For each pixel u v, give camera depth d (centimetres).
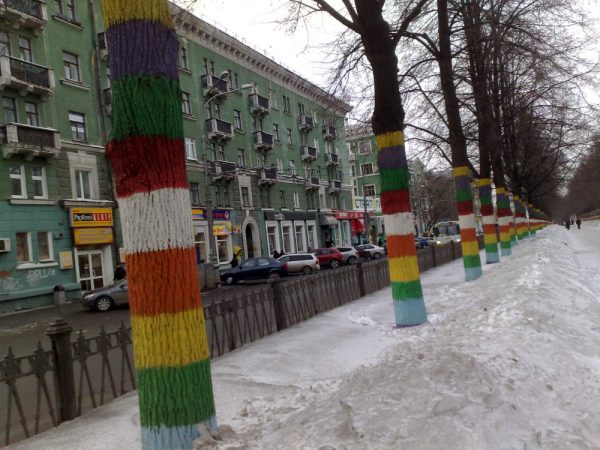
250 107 3897
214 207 3378
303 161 4625
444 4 1254
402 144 801
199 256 3162
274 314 865
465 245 1374
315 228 4725
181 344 326
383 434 279
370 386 352
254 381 543
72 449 391
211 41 3488
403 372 354
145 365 326
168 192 331
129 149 329
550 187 4309
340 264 3656
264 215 3953
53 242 2244
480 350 433
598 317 680
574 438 285
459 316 739
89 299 1848
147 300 325
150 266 326
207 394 338
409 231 797
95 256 2473
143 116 329
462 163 1357
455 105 1318
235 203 3612
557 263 1252
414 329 741
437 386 323
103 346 529
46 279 2186
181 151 346
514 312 609
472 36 1264
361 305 1094
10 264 2048
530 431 295
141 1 333
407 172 807
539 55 1169
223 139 3491
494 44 1244
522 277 929
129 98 330
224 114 3572
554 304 697
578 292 855
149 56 332
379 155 806
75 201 2342
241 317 911
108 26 341
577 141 2175
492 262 1808
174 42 351
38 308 2103
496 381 345
